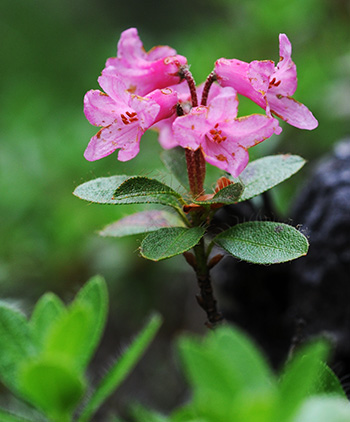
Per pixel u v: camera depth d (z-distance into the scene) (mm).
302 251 282
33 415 253
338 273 365
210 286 303
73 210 564
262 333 399
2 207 583
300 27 615
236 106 280
